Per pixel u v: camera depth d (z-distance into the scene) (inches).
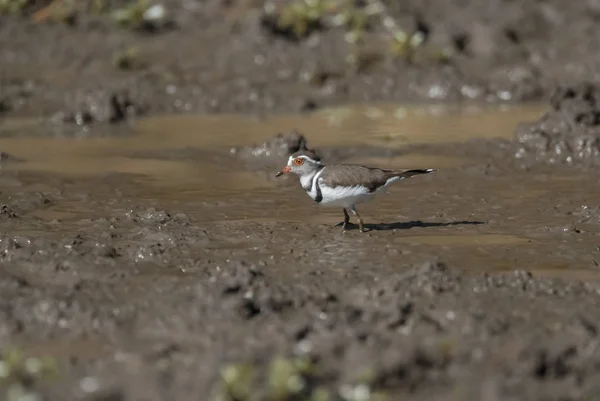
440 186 790.5
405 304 521.3
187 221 697.0
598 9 1310.3
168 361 474.3
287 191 782.5
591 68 1184.8
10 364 463.8
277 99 1098.7
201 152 901.8
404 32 1242.6
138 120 1034.7
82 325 523.5
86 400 444.8
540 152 875.4
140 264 606.2
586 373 460.8
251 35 1246.9
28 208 734.5
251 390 439.2
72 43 1245.1
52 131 983.0
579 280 576.4
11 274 589.3
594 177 812.0
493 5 1311.5
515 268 599.5
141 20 1275.8
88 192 776.9
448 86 1136.8
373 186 641.6
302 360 458.0
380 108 1091.9
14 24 1282.0
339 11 1288.1
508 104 1106.1
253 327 503.8
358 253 624.1
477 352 470.3
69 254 619.8
